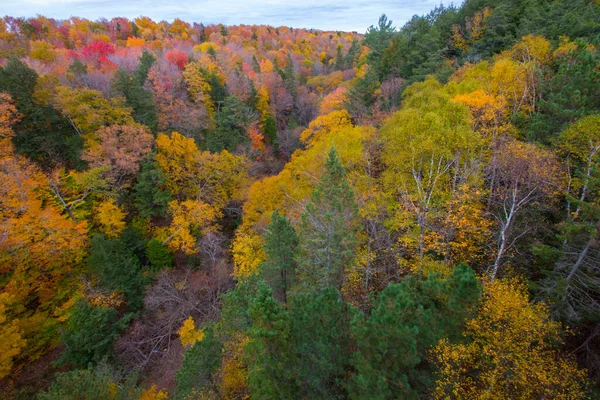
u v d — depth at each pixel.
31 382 22.62
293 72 77.25
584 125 15.72
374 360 9.71
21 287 25.30
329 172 16.48
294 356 11.34
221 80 59.09
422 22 54.66
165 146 34.75
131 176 36.12
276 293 19.86
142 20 98.94
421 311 10.36
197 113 45.00
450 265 16.39
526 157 16.36
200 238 34.94
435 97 25.00
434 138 21.27
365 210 19.77
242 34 117.75
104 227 31.38
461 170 19.61
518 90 25.23
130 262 27.56
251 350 13.02
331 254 16.36
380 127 31.16
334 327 10.95
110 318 24.11
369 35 76.44
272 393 11.42
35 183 28.05
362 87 40.66
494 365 10.53
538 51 28.77
